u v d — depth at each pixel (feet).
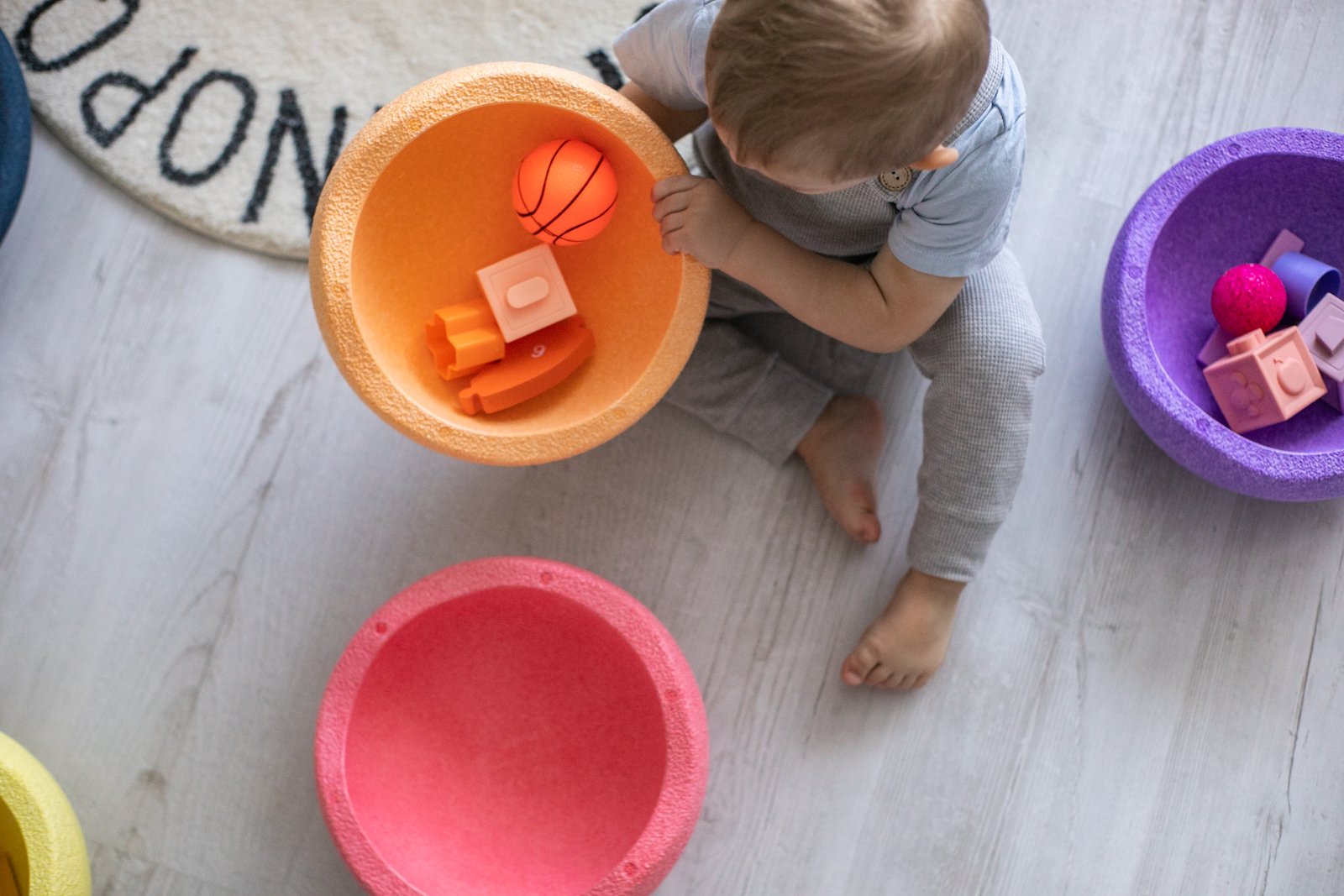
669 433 3.53
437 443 2.58
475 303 2.86
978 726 3.44
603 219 2.67
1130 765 3.44
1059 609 3.49
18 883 2.87
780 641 3.46
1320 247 3.37
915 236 2.64
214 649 3.37
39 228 3.47
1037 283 3.59
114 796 3.32
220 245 3.49
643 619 2.83
